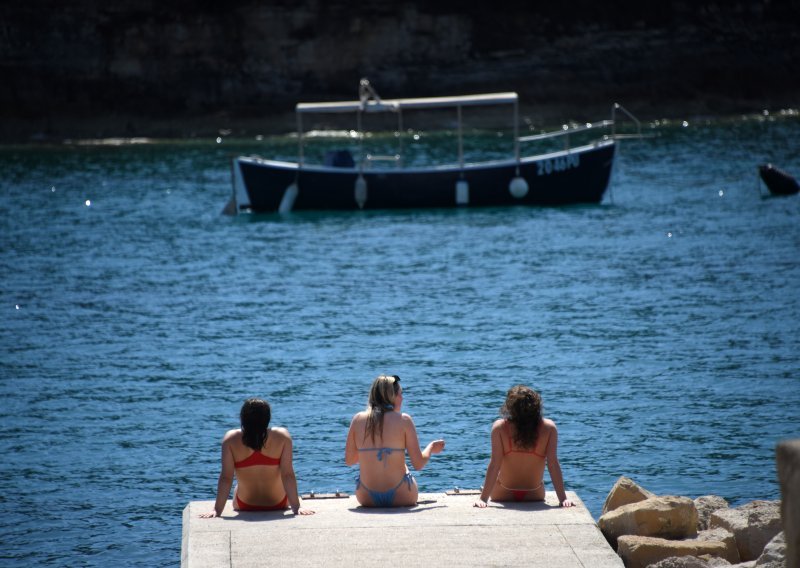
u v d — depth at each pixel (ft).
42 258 322.55
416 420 163.22
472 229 362.33
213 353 208.33
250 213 410.72
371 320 234.99
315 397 177.06
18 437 157.69
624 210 396.16
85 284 282.56
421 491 134.62
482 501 100.78
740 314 229.45
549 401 171.22
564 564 85.71
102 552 117.19
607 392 175.22
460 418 163.73
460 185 404.36
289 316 240.94
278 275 292.20
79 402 175.83
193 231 371.56
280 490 100.63
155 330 228.84
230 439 98.94
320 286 275.80
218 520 97.14
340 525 95.20
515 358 199.11
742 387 175.73
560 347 206.39
